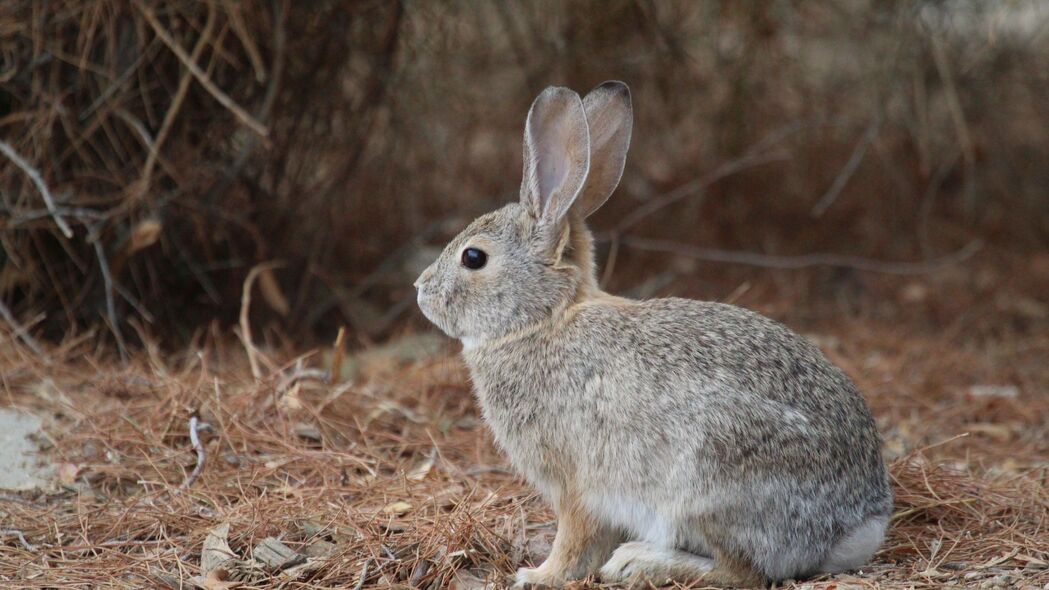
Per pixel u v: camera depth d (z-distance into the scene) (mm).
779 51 15945
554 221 7684
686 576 7355
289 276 13445
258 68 11195
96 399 10547
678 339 7418
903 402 12031
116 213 11711
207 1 11352
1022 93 17031
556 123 7812
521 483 9312
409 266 14711
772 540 7199
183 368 11602
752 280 15852
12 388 10734
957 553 8094
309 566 7688
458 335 7887
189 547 8117
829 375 7570
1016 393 12320
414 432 10500
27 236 11977
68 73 11758
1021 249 17078
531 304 7656
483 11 15141
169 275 12773
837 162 17047
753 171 16688
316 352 11367
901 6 14281
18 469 9328
